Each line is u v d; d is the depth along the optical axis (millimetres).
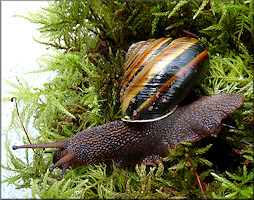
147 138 176
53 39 198
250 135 177
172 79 171
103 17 203
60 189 178
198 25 193
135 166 182
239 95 172
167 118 176
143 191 170
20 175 181
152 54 174
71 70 194
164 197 168
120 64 191
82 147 177
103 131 178
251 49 188
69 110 200
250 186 167
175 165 174
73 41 205
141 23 199
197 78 174
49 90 190
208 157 182
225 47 188
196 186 174
